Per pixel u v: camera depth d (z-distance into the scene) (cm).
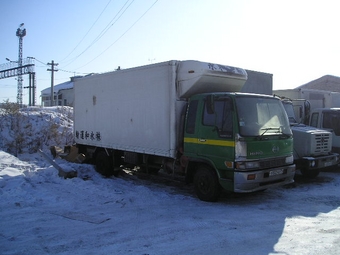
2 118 1734
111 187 872
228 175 697
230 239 500
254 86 1120
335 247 464
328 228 552
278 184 734
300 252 446
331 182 977
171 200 752
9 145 1595
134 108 906
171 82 786
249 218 610
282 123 769
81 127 1168
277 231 537
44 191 791
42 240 498
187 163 777
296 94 1382
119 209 672
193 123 758
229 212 652
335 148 1148
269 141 712
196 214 637
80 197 758
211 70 767
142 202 731
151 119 848
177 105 788
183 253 448
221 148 695
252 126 695
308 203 731
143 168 970
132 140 916
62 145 1736
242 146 668
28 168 1057
